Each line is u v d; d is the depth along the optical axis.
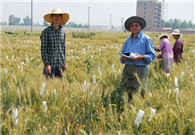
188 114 2.70
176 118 2.64
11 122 2.58
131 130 2.43
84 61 7.62
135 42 4.11
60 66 4.81
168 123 2.62
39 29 85.12
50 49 4.68
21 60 7.34
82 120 2.95
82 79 4.20
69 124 2.67
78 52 10.42
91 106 3.06
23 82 3.67
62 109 2.98
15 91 3.15
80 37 36.75
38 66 6.55
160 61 7.11
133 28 4.05
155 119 2.61
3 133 2.44
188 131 2.53
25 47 12.22
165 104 2.95
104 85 3.98
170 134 2.51
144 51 4.05
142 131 2.55
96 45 17.27
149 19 123.38
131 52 3.88
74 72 4.68
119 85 4.15
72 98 3.22
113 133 2.42
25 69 5.33
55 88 3.45
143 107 2.86
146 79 4.09
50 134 2.38
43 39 4.60
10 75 3.83
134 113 2.62
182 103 2.88
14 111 2.48
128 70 4.09
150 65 5.97
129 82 4.08
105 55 9.13
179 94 3.09
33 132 2.52
